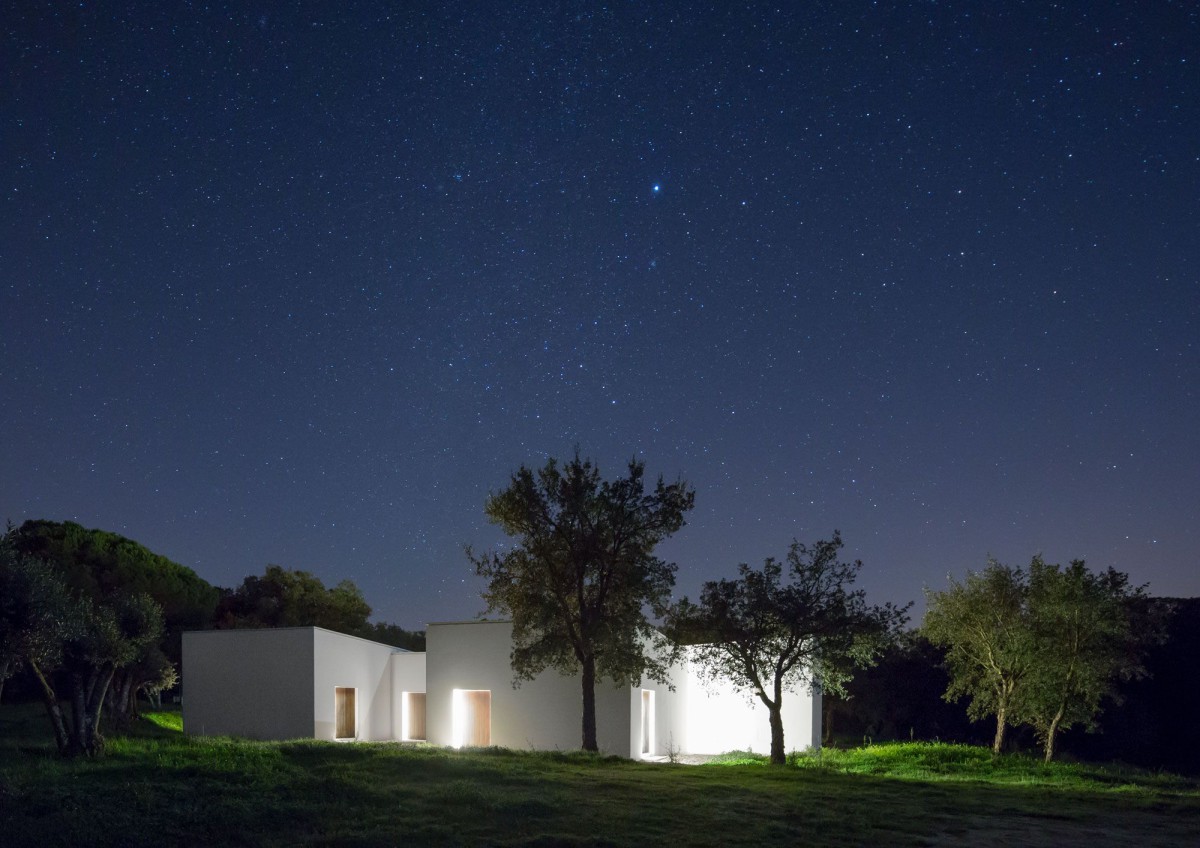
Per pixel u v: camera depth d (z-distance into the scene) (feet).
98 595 157.28
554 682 114.32
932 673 167.53
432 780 61.72
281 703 125.90
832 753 108.17
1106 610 100.99
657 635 106.32
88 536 171.73
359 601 236.84
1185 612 152.25
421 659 134.41
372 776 61.21
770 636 90.53
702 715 125.08
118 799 50.34
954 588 109.40
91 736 68.59
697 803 57.72
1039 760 96.63
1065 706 101.86
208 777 58.18
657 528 101.09
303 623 219.20
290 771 61.82
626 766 78.28
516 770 68.13
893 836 50.39
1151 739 148.05
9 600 54.54
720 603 91.09
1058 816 58.23
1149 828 55.16
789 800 60.44
